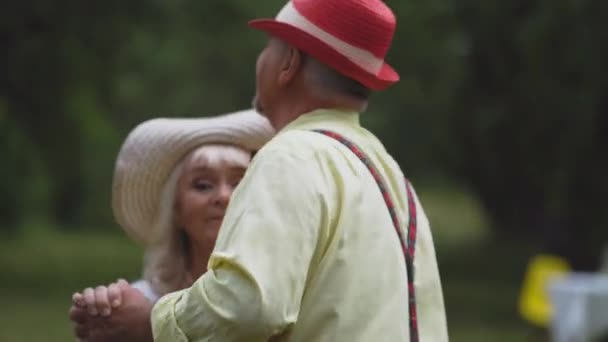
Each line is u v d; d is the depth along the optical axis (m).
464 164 40.88
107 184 65.50
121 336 6.61
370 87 6.75
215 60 62.06
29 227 59.16
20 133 39.78
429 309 6.62
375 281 6.23
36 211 60.00
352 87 6.74
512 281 47.97
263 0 43.81
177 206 7.78
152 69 60.44
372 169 6.48
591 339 21.44
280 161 6.22
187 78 63.53
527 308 28.19
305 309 6.18
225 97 65.31
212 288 6.02
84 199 66.00
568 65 30.97
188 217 7.70
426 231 6.72
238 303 5.92
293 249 6.02
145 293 7.76
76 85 37.62
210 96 65.12
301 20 6.66
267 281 5.92
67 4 36.16
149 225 7.87
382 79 6.70
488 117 34.09
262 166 6.24
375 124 61.38
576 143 31.62
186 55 59.88
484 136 34.41
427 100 47.62
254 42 54.44
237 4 43.41
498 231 60.97
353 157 6.46
